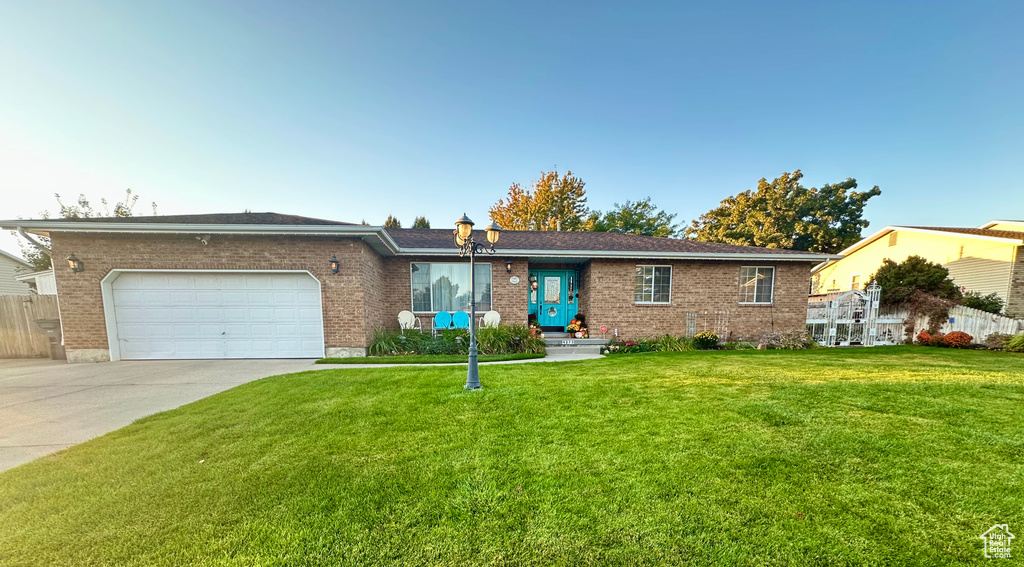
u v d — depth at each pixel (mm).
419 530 1966
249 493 2354
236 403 4324
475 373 4887
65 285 7383
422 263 9898
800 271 10711
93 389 5234
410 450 2955
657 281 10477
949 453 2752
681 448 2895
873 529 1906
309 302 7914
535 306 11422
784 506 2109
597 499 2209
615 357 8172
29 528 2041
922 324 11352
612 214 28156
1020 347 8898
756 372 5832
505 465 2670
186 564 1763
